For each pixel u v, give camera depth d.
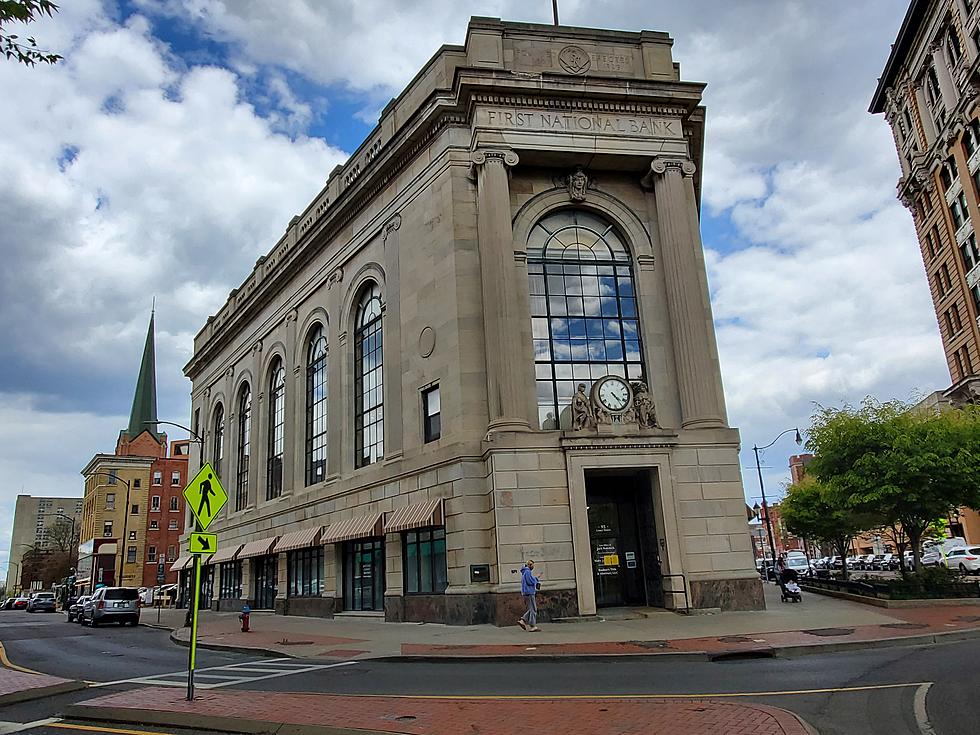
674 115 27.97
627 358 26.91
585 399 24.33
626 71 28.77
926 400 62.44
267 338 44.09
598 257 27.72
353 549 31.05
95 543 90.44
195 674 15.66
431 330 27.00
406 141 28.92
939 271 60.47
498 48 27.70
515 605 22.05
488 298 25.02
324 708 10.50
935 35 56.06
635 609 23.83
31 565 128.62
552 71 27.94
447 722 9.23
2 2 8.12
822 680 11.68
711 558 23.67
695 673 12.94
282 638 22.80
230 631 27.12
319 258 37.16
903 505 27.83
